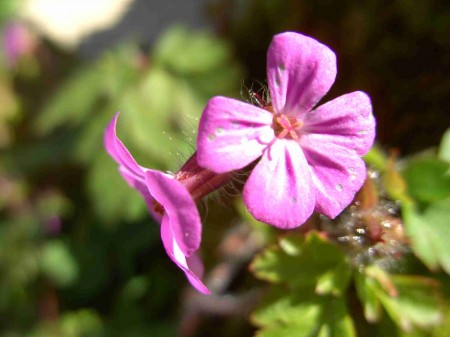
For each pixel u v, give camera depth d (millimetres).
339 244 58
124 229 95
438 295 58
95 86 90
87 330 91
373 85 86
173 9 138
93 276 95
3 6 125
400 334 62
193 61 89
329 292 58
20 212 98
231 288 79
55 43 113
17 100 108
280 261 59
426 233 60
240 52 98
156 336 88
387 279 57
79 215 98
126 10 140
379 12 86
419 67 84
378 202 57
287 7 93
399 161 69
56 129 105
